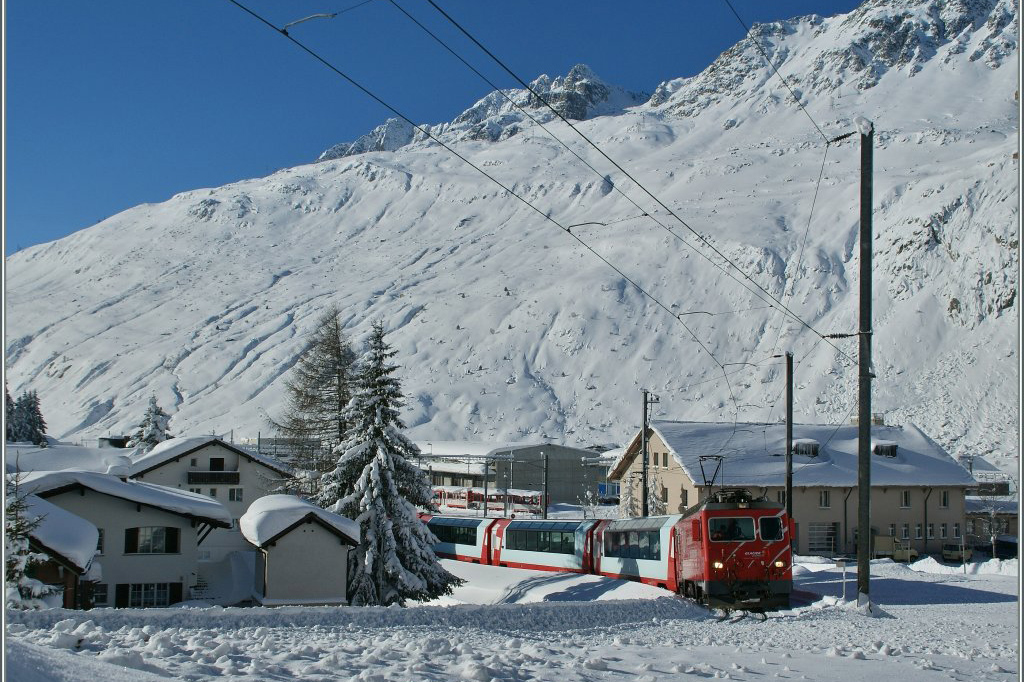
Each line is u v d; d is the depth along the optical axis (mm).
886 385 152375
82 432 190875
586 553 44500
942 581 37719
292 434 56344
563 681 10656
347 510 38719
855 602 28219
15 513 22578
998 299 158750
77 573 28531
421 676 10211
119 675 8797
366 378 40094
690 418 163375
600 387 179250
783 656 14336
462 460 107500
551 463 109562
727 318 196250
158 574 39656
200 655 10984
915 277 179000
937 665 13344
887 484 67562
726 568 29875
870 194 26141
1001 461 116750
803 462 67938
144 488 41344
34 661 8172
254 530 37125
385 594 38156
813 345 175500
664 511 68938
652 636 19531
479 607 21734
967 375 144500
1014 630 20438
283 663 10914
